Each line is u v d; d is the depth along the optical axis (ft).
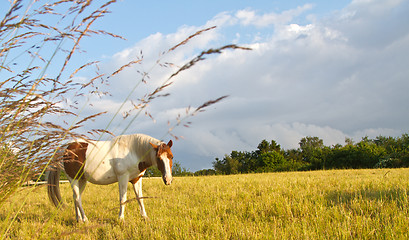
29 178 7.53
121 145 21.76
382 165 100.17
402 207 16.60
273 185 29.78
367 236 12.93
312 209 17.80
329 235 13.32
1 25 6.44
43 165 7.61
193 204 23.47
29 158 7.50
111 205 25.62
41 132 7.30
